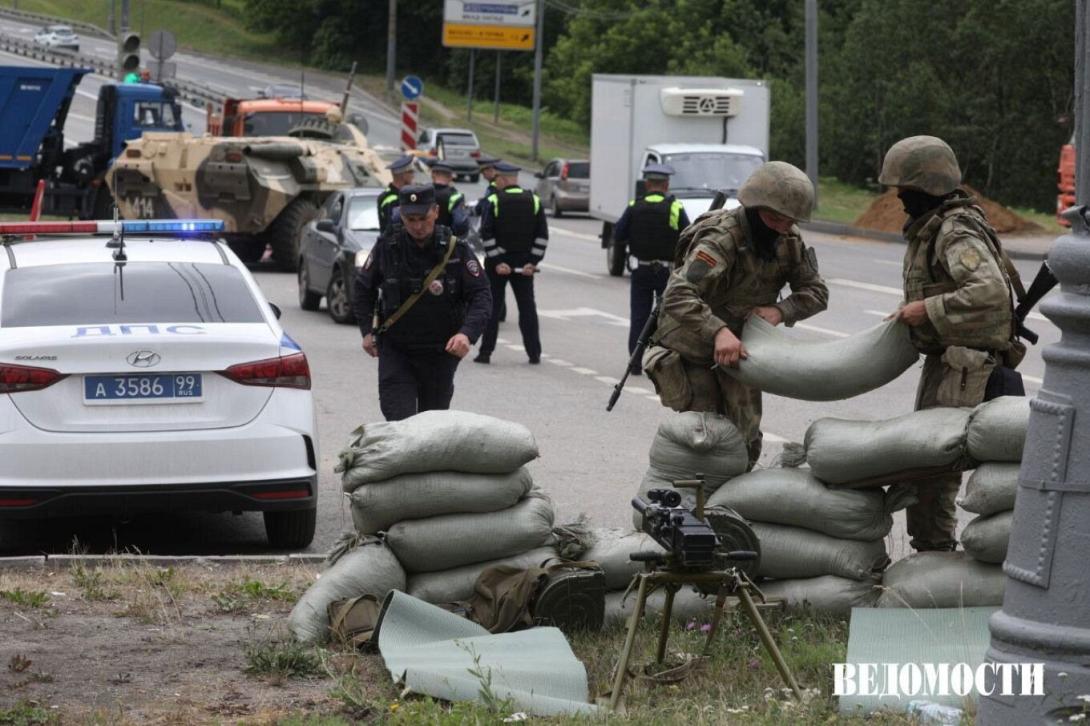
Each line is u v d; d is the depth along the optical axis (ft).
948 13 256.11
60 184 145.48
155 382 35.24
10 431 34.40
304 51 479.41
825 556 27.71
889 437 26.84
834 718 22.58
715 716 22.63
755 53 364.38
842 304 98.07
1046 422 20.06
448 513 28.07
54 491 34.40
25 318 36.50
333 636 26.89
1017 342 28.07
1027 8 242.99
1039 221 192.24
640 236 67.15
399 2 466.29
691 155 119.96
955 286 27.40
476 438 27.84
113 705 23.73
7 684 24.77
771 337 28.45
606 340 82.89
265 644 26.89
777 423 56.54
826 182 267.18
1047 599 19.99
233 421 35.68
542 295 106.22
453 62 448.24
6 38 316.81
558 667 24.41
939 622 25.79
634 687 24.26
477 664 23.99
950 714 22.29
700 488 24.03
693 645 26.32
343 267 86.43
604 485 45.75
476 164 267.18
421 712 22.62
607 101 136.87
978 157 255.29
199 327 36.35
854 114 262.26
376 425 28.30
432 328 38.27
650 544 27.99
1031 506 20.17
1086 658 19.72
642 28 373.61
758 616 23.93
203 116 283.18
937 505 29.73
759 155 121.19
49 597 30.71
